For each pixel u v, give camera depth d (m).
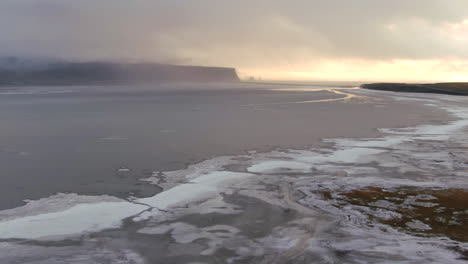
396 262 4.91
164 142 14.06
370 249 5.28
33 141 14.52
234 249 5.29
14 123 20.58
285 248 5.32
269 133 16.19
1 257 5.07
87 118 23.22
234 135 15.65
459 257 5.05
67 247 5.38
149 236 5.73
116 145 13.53
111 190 8.09
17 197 7.64
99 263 4.91
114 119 22.50
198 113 26.44
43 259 5.02
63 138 15.18
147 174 9.41
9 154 12.02
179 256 5.09
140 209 6.90
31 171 9.82
